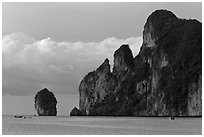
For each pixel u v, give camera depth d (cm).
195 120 18075
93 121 18712
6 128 11769
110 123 15962
